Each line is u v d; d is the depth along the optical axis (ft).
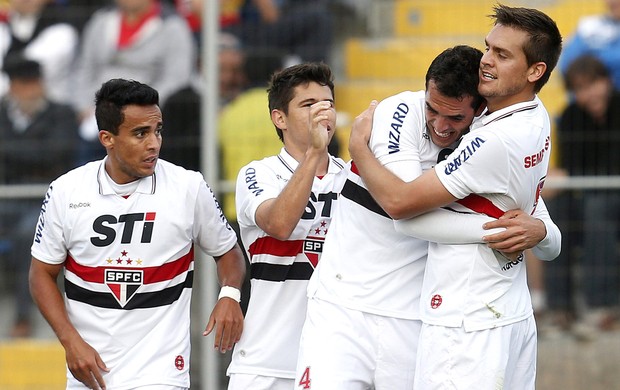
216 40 76.33
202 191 54.24
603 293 78.69
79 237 53.01
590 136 79.82
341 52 92.73
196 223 54.49
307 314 53.57
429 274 50.57
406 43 92.73
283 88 55.72
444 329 49.65
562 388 78.95
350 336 52.21
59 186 53.62
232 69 83.56
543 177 50.24
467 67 48.32
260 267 56.13
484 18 92.12
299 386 52.34
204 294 75.72
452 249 49.67
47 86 91.04
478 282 49.44
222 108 81.30
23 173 85.76
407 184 48.75
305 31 87.15
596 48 87.97
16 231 82.38
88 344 52.75
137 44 91.09
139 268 53.06
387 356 52.37
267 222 52.29
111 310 53.11
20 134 86.28
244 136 80.12
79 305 53.57
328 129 51.31
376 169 49.55
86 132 87.86
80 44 92.43
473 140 47.96
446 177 48.08
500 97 48.39
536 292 80.02
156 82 90.79
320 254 55.93
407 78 92.22
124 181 53.11
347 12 94.68
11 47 91.45
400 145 49.98
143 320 53.26
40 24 92.73
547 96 89.35
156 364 52.95
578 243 78.69
